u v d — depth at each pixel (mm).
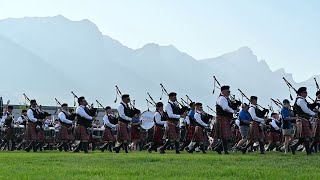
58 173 7605
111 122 22219
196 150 21875
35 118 22266
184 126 25969
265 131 22594
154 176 7223
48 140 27391
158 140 20812
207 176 7367
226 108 17172
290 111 18578
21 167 8797
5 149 26062
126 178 6863
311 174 7566
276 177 7102
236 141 22625
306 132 16219
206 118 19562
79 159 11570
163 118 20906
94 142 26500
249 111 18656
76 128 19688
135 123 23141
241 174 7566
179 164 9906
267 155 15156
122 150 23609
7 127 24531
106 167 8891
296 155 15297
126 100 19688
